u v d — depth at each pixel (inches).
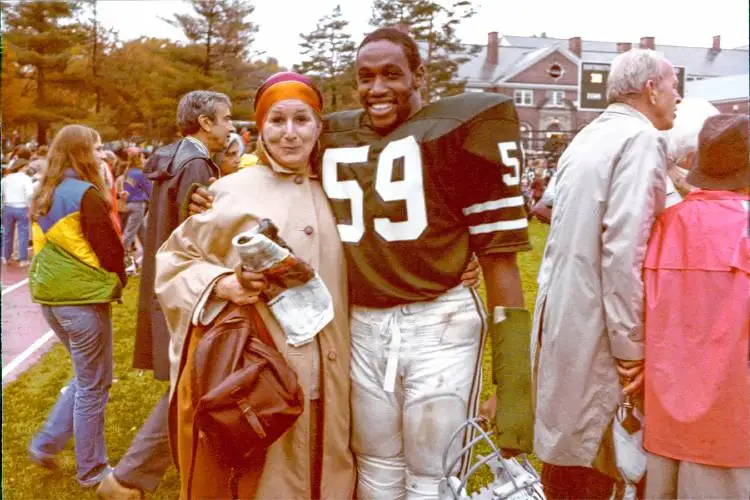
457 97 77.1
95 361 118.3
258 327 76.7
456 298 78.6
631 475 80.4
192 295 77.3
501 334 76.5
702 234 74.6
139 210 313.7
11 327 240.2
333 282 79.2
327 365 78.5
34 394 173.2
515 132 75.7
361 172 78.4
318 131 80.5
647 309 77.1
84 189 112.3
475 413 80.7
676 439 75.4
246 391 70.1
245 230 79.3
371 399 80.0
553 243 83.4
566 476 87.9
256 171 82.3
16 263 383.2
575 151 82.9
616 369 81.4
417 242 75.6
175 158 106.6
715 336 73.5
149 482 109.5
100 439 121.4
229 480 75.7
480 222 75.9
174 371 81.3
